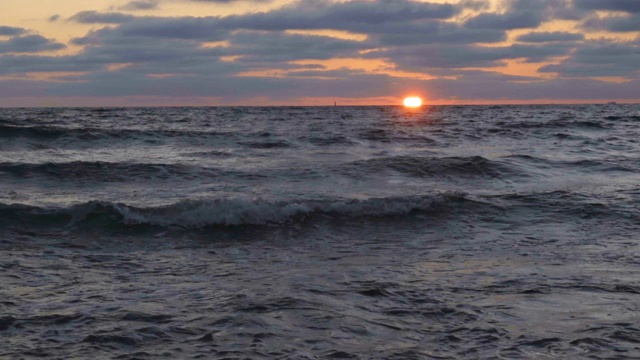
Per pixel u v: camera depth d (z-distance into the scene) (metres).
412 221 12.10
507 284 7.70
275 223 11.66
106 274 8.16
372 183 15.96
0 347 5.42
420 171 17.47
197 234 10.91
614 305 6.87
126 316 6.26
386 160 18.58
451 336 5.86
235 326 5.95
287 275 8.06
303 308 6.52
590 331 5.99
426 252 9.67
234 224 11.48
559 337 5.83
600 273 8.30
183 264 8.80
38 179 15.68
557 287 7.56
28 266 8.46
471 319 6.35
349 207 12.45
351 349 5.49
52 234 10.62
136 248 9.89
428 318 6.37
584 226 11.70
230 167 17.86
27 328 5.90
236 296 6.96
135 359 5.20
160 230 11.05
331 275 8.09
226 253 9.59
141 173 16.52
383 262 8.95
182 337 5.69
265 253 9.60
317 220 11.94
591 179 17.38
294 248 10.00
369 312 6.51
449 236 10.97
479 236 10.95
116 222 11.25
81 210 11.50
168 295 7.08
